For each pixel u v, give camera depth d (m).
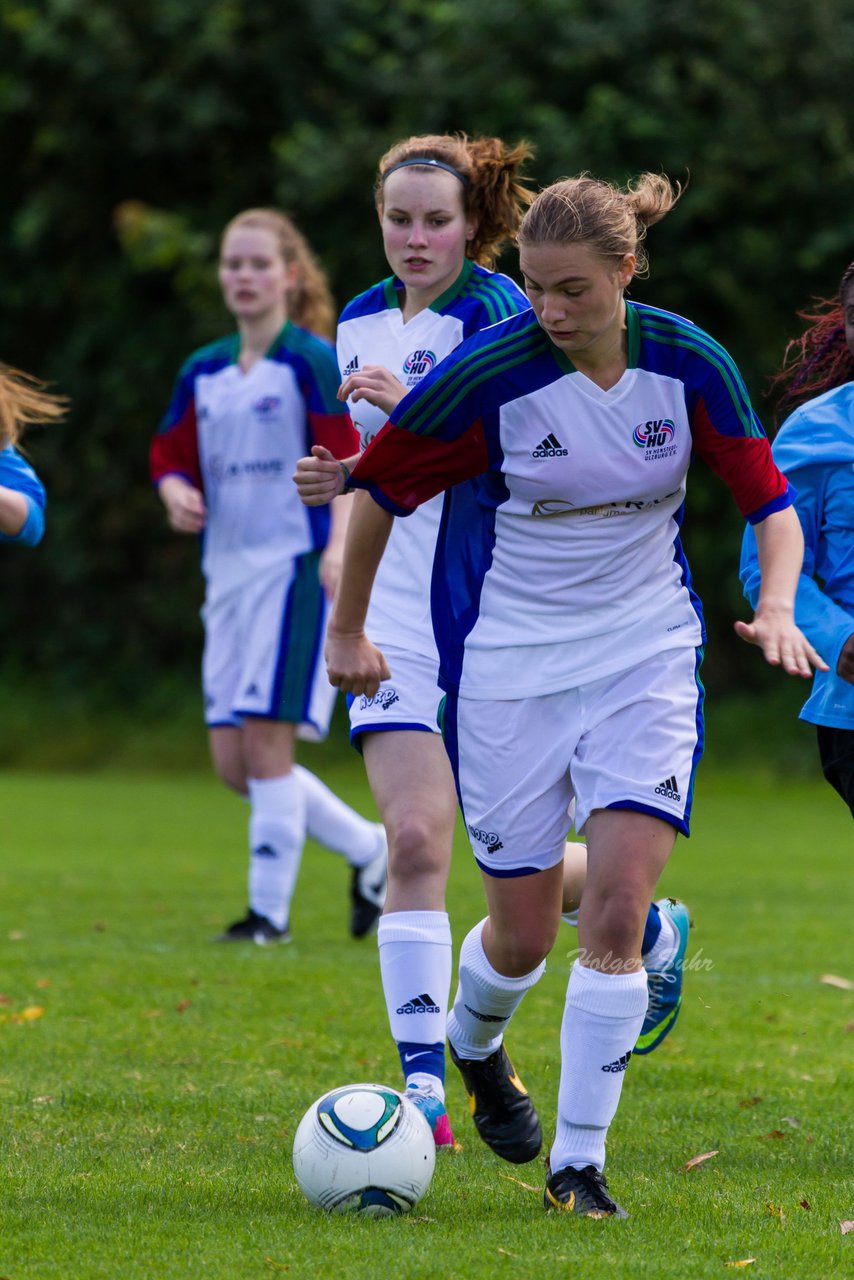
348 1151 12.57
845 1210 12.82
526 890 13.42
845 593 14.89
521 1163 14.48
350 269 63.72
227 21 64.88
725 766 61.12
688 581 13.50
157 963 24.41
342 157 62.41
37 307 70.44
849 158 60.62
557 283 11.94
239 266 26.92
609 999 12.56
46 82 67.25
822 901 32.28
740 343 62.28
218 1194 13.04
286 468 26.50
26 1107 16.05
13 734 66.31
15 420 15.90
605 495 12.75
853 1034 20.58
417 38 65.88
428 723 15.71
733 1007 22.16
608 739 12.80
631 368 12.54
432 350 16.58
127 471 69.25
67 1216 12.34
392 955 15.12
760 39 61.22
